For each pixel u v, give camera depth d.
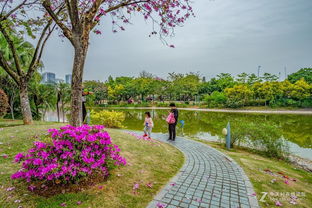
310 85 26.50
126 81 47.97
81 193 2.55
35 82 12.78
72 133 2.66
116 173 3.32
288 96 27.94
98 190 2.68
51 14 3.61
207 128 11.59
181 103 39.41
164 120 16.05
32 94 13.33
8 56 10.12
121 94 41.75
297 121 15.13
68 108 17.25
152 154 4.64
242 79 35.28
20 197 2.36
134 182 3.10
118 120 10.76
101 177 3.03
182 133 9.82
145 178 3.32
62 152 2.56
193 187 3.10
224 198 2.77
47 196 2.43
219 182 3.36
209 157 5.00
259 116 19.06
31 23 6.30
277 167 4.69
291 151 6.97
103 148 2.87
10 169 3.07
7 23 6.58
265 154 6.22
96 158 2.75
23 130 5.55
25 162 2.42
